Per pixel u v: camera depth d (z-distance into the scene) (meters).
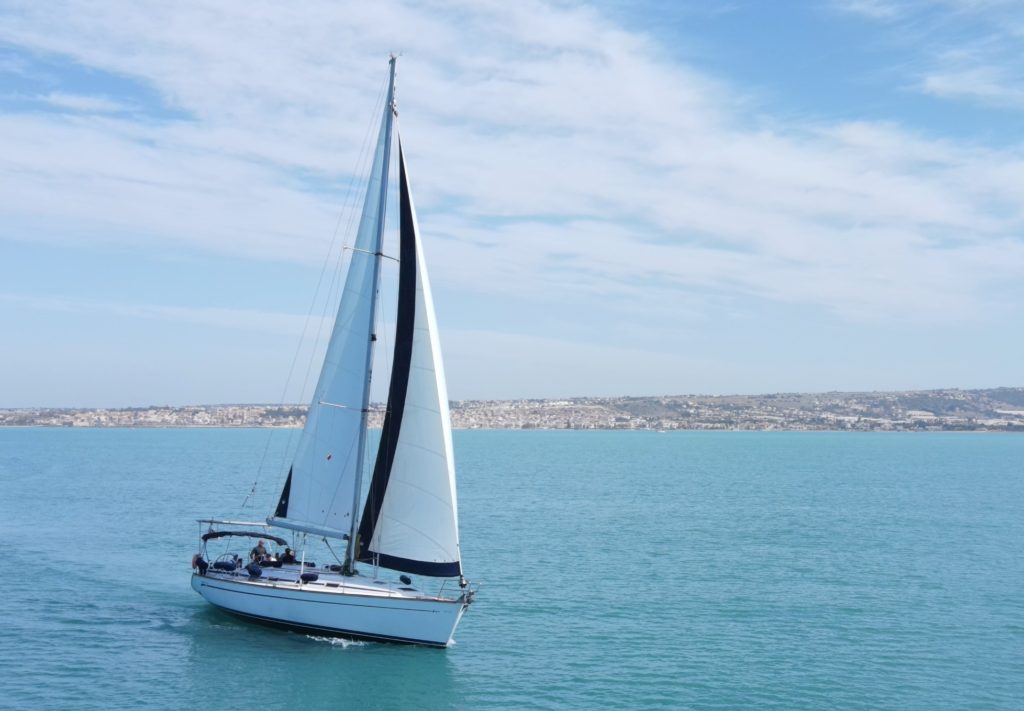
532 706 35.97
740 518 98.31
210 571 46.16
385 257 43.38
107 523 85.56
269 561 45.75
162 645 42.50
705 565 66.88
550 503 112.69
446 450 41.97
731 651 43.84
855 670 41.09
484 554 70.38
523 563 66.56
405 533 42.31
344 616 41.88
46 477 148.00
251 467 180.25
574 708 35.88
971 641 45.97
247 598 43.72
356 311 43.50
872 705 36.69
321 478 44.12
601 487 139.75
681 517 98.44
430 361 42.22
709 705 36.44
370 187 43.22
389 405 42.66
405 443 42.38
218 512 96.00
